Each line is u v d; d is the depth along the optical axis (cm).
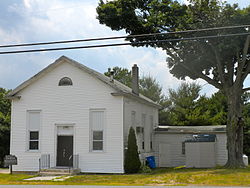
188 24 2291
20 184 1655
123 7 2323
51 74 2425
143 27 2312
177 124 4534
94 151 2272
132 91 2778
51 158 2339
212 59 2450
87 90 2339
